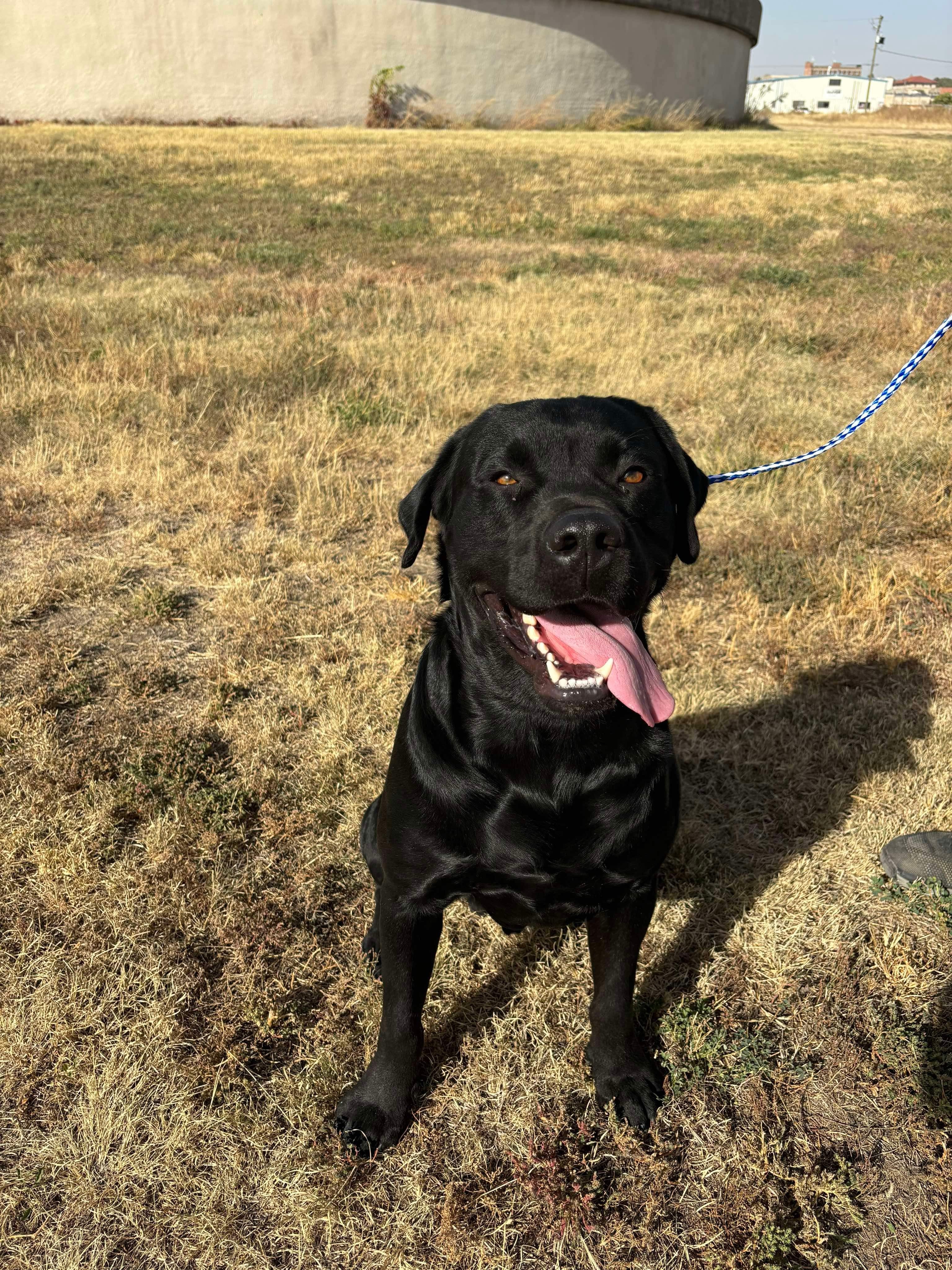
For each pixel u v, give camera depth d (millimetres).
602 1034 867
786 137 11422
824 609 1585
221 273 3930
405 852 813
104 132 9445
